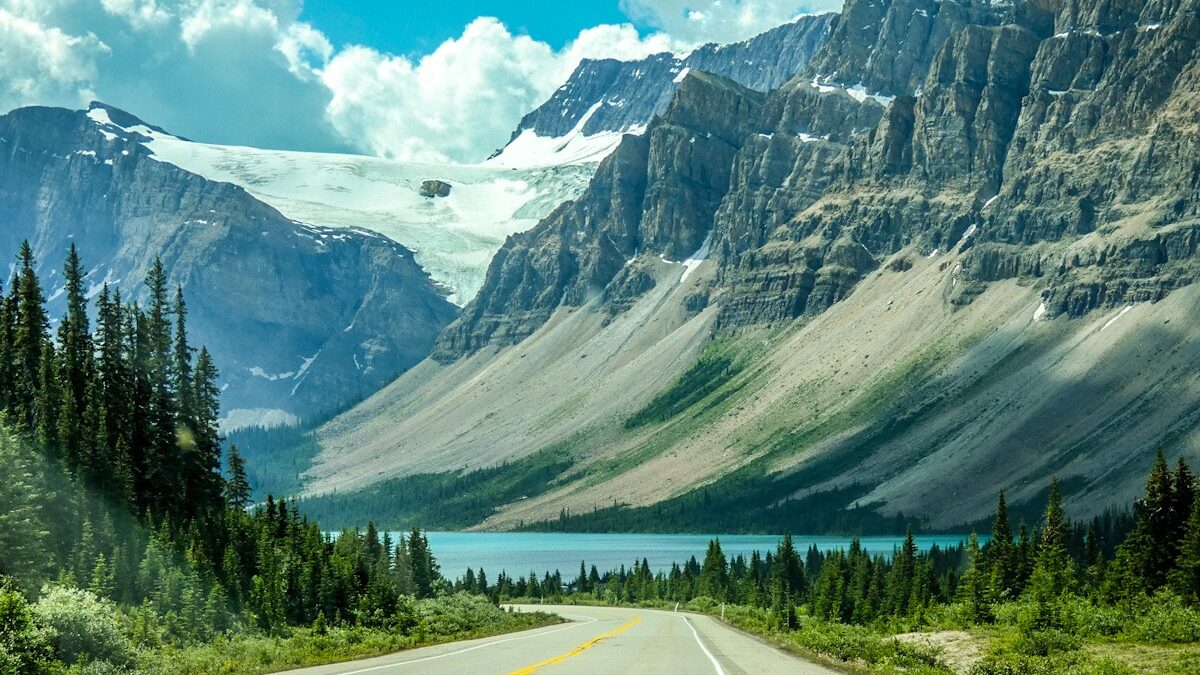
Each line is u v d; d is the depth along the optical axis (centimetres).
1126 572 9469
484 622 9231
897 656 5144
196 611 7712
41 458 9262
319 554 9869
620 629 8125
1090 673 4381
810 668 4569
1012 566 10781
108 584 8069
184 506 10988
